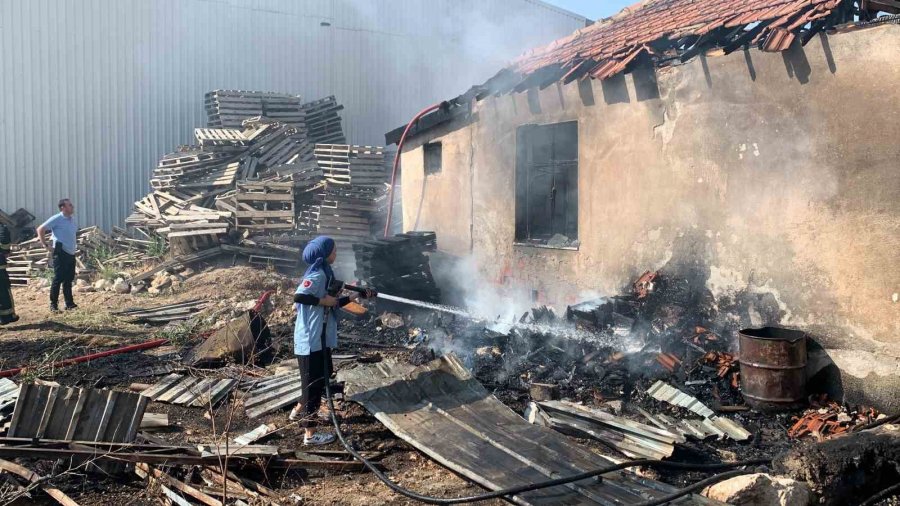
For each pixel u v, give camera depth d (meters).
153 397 6.43
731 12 7.07
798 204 6.29
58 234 10.41
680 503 4.22
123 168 17.28
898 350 5.65
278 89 19.31
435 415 5.64
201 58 18.22
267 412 6.04
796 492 4.30
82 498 4.44
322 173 14.49
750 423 5.83
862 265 5.84
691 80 7.18
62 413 4.91
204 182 14.66
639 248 7.88
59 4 16.14
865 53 5.74
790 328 6.39
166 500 4.38
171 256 12.95
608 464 4.75
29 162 16.06
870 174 5.76
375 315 9.59
